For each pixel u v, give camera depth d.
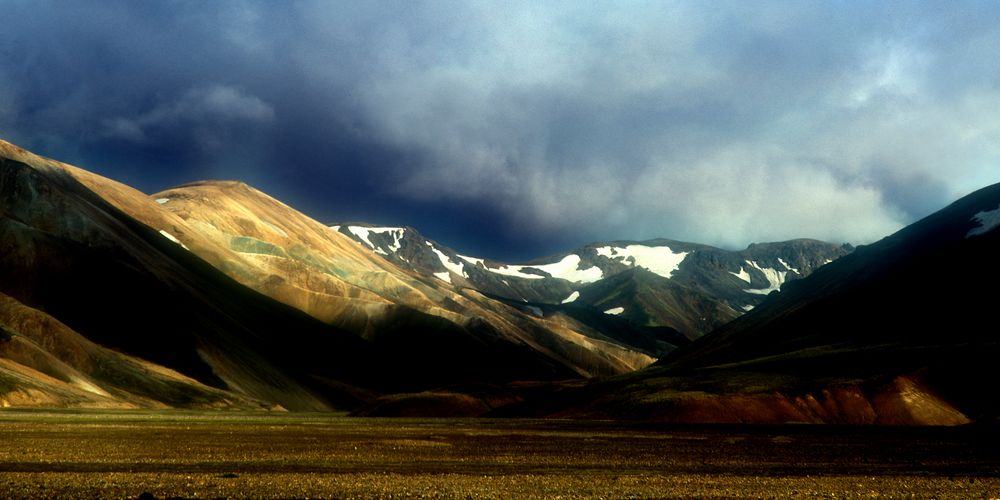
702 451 83.44
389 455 73.81
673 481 54.69
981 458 78.00
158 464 60.50
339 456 71.88
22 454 64.81
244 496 43.78
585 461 70.69
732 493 48.44
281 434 104.00
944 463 72.50
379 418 196.75
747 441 99.56
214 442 85.75
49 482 47.41
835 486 52.66
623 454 79.00
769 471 63.25
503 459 71.56
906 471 64.69
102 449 72.31
